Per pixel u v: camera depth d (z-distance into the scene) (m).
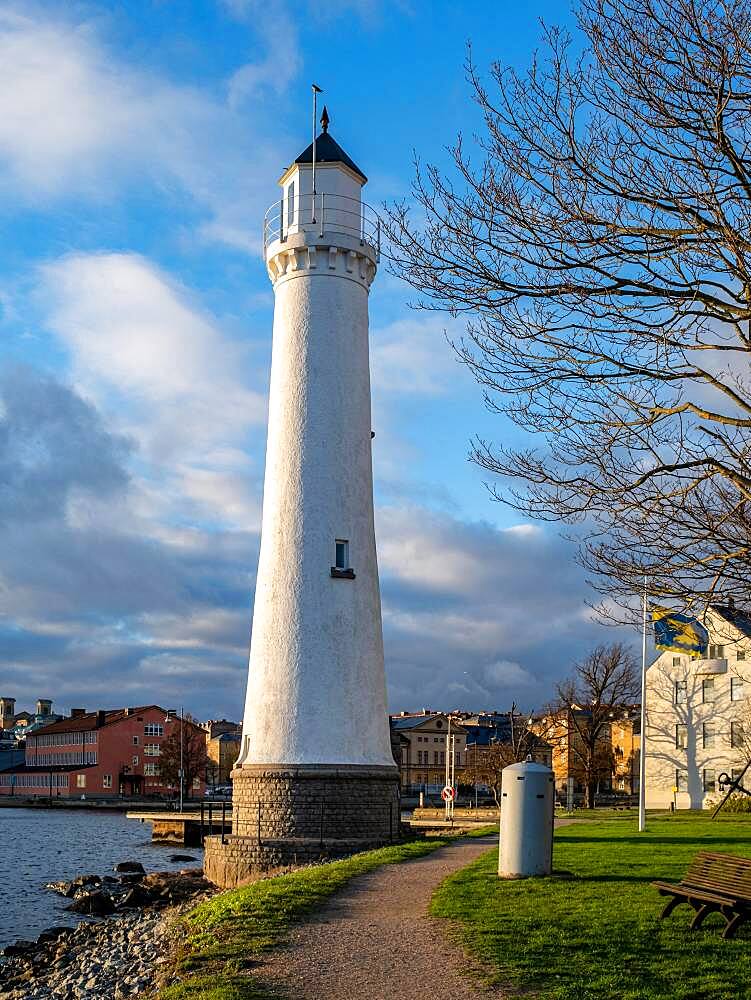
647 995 13.14
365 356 41.47
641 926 16.69
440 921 18.42
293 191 41.78
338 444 39.69
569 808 61.78
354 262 41.09
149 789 143.88
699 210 13.95
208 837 38.88
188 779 134.38
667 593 14.94
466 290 14.41
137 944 23.12
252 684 38.81
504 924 17.45
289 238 40.78
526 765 23.22
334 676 37.62
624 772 124.62
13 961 26.59
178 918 24.34
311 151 41.56
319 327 40.38
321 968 15.44
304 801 36.19
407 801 96.38
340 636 38.03
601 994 13.34
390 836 37.22
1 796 156.75
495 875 23.30
